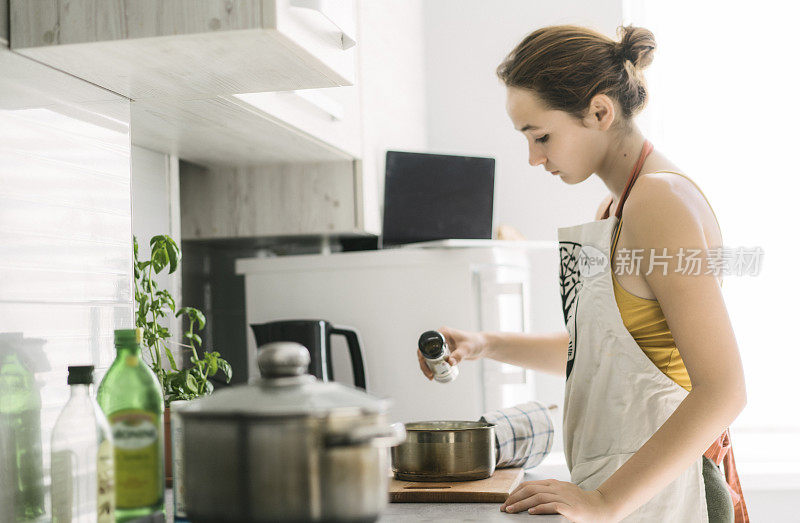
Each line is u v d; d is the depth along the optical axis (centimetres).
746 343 269
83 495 82
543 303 260
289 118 141
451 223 215
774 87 268
